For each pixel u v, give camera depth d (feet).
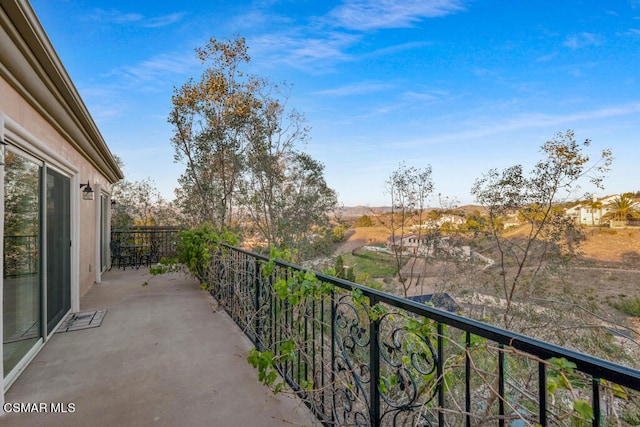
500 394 3.32
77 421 6.82
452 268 31.71
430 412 4.87
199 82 26.84
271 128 33.32
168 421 6.86
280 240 34.17
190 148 26.89
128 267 28.43
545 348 2.80
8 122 8.11
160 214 41.19
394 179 38.19
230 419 6.97
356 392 6.12
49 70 9.96
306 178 36.73
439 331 3.98
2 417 6.91
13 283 9.05
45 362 9.53
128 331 12.16
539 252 26.32
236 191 30.60
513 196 27.86
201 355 10.09
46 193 11.32
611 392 2.89
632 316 18.12
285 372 8.43
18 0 7.04
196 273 20.42
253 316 10.58
